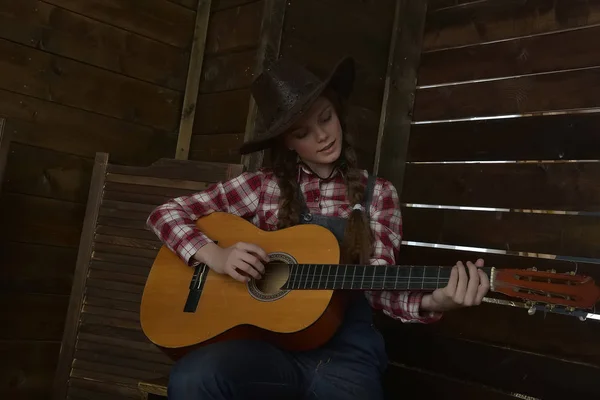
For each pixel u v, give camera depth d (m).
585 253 2.37
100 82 3.10
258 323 1.75
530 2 2.71
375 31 3.09
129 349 2.67
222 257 1.89
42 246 2.92
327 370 1.76
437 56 3.00
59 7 2.98
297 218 1.96
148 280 2.02
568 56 2.56
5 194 2.83
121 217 2.77
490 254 2.61
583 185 2.42
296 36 2.88
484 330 2.56
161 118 3.28
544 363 2.38
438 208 2.82
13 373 2.84
